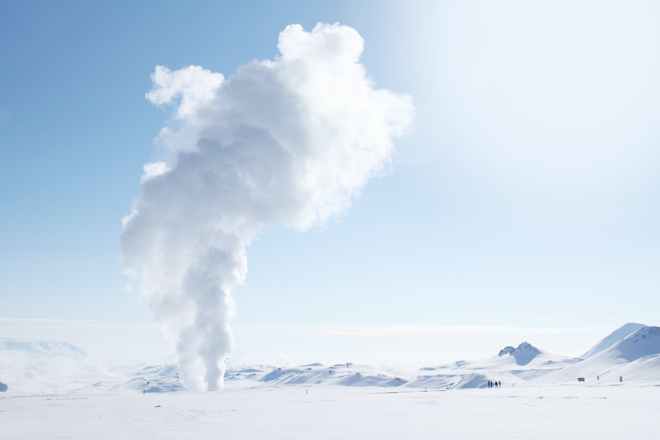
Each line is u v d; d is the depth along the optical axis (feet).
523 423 230.89
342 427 230.27
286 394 602.03
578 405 338.75
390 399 472.03
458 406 352.49
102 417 303.07
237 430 224.33
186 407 377.91
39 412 350.84
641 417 249.75
